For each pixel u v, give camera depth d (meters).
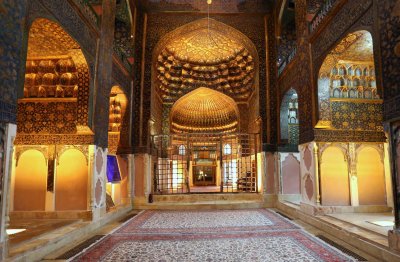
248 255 3.79
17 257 3.24
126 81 8.09
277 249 4.05
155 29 9.14
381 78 3.66
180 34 9.45
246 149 11.00
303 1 6.42
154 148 9.62
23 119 5.73
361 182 6.02
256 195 8.95
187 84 11.58
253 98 10.18
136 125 8.62
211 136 13.48
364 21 4.13
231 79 11.60
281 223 5.91
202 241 4.52
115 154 8.52
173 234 5.00
